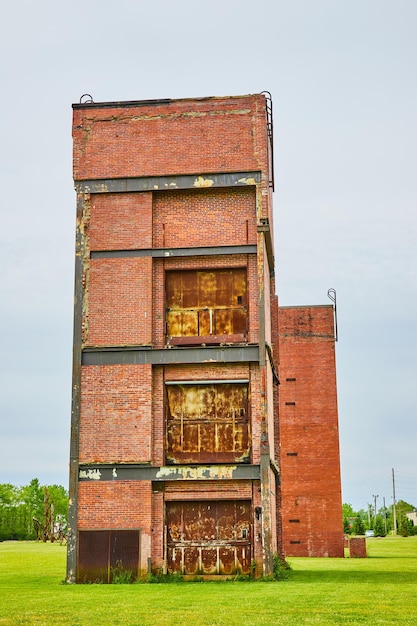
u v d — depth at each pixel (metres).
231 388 31.73
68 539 30.41
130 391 31.28
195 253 32.25
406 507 193.62
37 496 121.38
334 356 60.03
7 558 47.34
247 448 31.23
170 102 33.03
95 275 32.22
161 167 32.59
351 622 17.75
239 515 30.73
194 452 31.34
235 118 32.69
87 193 32.75
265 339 31.81
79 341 31.77
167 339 32.16
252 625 17.38
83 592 25.69
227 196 32.66
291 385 59.88
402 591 25.27
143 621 18.22
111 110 33.22
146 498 30.50
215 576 30.23
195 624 17.66
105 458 30.88
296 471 58.72
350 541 54.78
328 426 59.16
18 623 18.02
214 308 32.31
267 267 35.41
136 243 32.34
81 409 31.31
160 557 30.34
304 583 28.67
